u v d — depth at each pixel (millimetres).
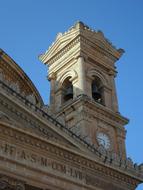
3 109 31875
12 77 41906
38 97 45188
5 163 29609
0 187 28594
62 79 51500
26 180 30281
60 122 35562
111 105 49781
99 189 35312
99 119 46469
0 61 40031
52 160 32875
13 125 30531
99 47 52812
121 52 55219
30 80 44000
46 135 33500
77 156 34406
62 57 52812
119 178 37594
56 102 50281
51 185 31797
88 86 48906
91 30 52938
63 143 33500
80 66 49656
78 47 51062
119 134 47469
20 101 32969
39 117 33781
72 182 33438
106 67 52969
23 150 31188
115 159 37875
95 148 36625
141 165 39906
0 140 30094
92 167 35531
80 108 45656
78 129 40938
